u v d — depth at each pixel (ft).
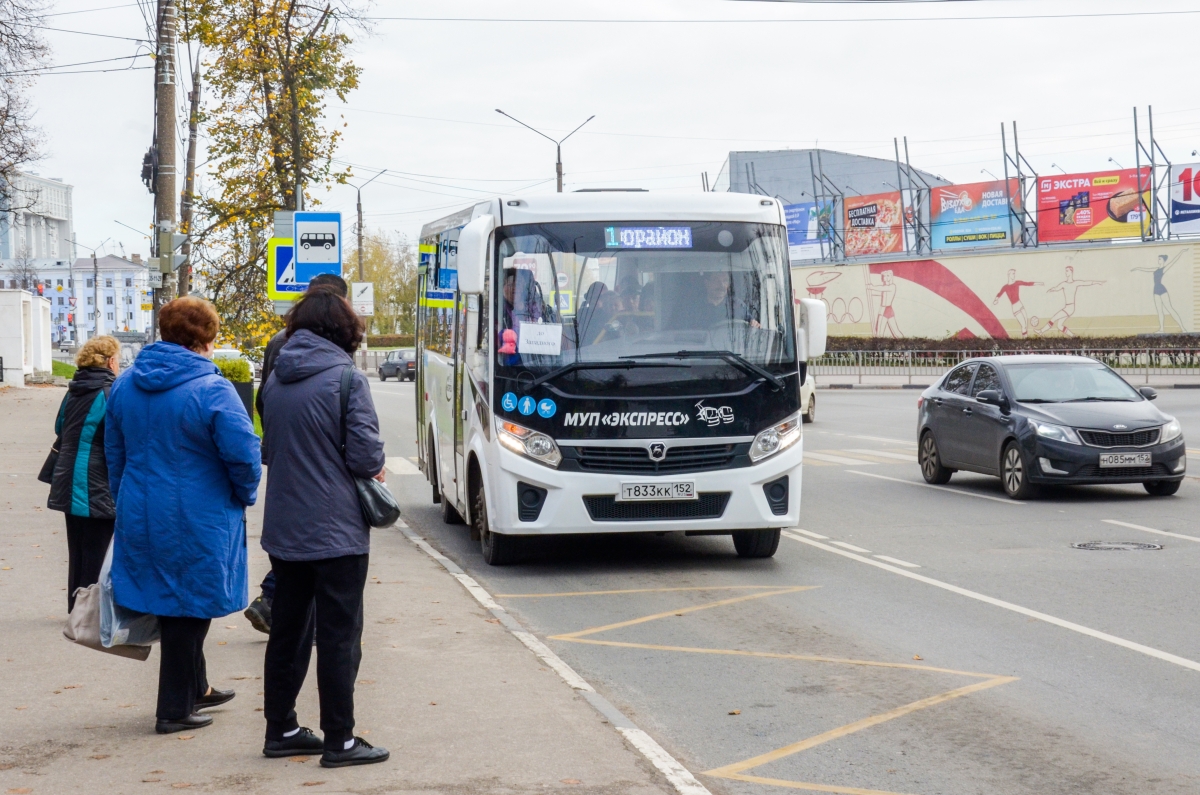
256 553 35.37
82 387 23.80
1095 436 47.44
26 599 28.25
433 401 47.21
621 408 33.24
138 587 17.10
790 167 255.70
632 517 33.50
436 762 16.49
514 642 24.43
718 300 34.30
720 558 36.58
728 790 16.33
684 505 33.65
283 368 16.58
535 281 33.68
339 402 16.35
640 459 33.32
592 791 15.33
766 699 21.12
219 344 88.89
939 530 41.55
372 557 35.55
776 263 34.99
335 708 16.22
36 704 19.51
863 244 205.16
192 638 17.76
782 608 29.12
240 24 77.46
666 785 15.58
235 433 16.72
